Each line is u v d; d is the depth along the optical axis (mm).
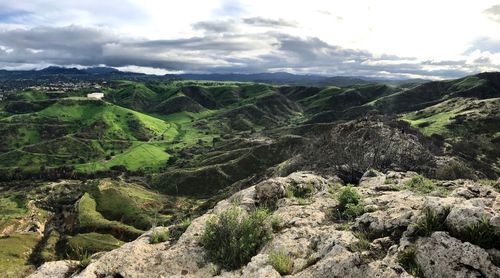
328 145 76625
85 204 160375
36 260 114312
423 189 18672
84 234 132250
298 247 11680
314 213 14875
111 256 12266
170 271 11820
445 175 37562
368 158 49062
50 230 145250
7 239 127312
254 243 12336
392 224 11461
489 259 8648
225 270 11727
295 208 15711
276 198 17812
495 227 9242
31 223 152000
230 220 13141
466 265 8656
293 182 19812
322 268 9523
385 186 18922
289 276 9969
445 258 8938
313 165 63000
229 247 12211
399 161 47125
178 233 14500
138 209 156625
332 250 10289
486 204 11609
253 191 18469
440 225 9883
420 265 9125
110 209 158250
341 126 86875
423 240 9758
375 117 111000
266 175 125062
